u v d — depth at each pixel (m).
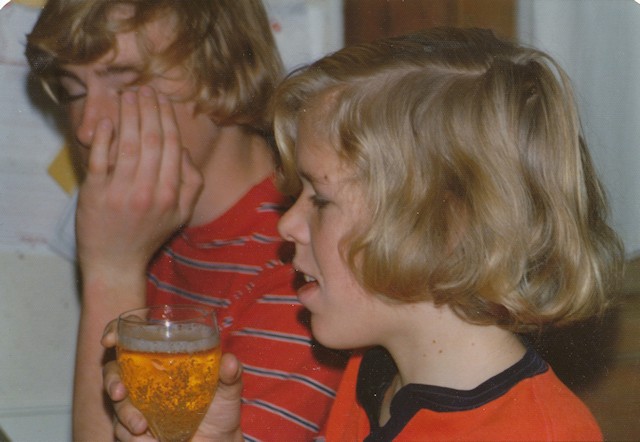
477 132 0.99
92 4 1.18
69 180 1.62
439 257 0.98
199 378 0.91
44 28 1.21
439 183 0.99
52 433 1.65
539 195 1.00
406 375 1.04
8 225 1.61
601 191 1.15
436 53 1.05
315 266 1.05
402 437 0.98
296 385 1.18
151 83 1.23
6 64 1.57
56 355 1.66
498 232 0.97
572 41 1.65
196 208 1.27
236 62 1.26
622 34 1.65
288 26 1.62
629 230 1.57
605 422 1.32
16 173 1.60
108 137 1.21
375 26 1.63
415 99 1.01
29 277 1.63
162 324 0.95
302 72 1.10
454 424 0.95
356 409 1.12
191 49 1.21
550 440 0.90
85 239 1.22
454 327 1.00
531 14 1.64
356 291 1.02
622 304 1.40
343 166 1.01
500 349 0.99
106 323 1.21
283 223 1.07
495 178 0.98
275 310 1.22
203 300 1.27
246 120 1.27
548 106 1.02
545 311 1.00
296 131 1.08
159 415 0.92
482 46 1.08
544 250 1.00
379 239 0.98
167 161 1.22
